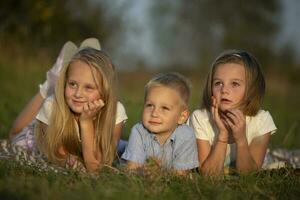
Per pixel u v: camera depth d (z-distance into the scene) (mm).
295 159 5371
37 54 11164
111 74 4312
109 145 4348
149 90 4145
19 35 12188
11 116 7359
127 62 17172
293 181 3682
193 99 9320
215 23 25844
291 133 6973
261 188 3521
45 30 12602
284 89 18109
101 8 15125
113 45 15492
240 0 25797
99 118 4320
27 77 9688
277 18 26000
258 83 4352
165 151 4168
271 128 4438
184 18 25188
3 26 11969
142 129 4195
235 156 4418
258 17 25891
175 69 23688
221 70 4281
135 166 4074
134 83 16094
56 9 13562
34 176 3551
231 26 25797
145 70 19062
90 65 4215
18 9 12930
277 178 3756
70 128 4367
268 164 4555
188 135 4172
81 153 4445
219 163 4168
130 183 3332
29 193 3025
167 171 3795
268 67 23188
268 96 15469
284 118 9688
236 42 25453
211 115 4457
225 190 3369
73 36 13758
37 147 4668
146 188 3289
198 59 24844
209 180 3568
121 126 4535
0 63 10000
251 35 25672
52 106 4414
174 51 24703
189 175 3754
